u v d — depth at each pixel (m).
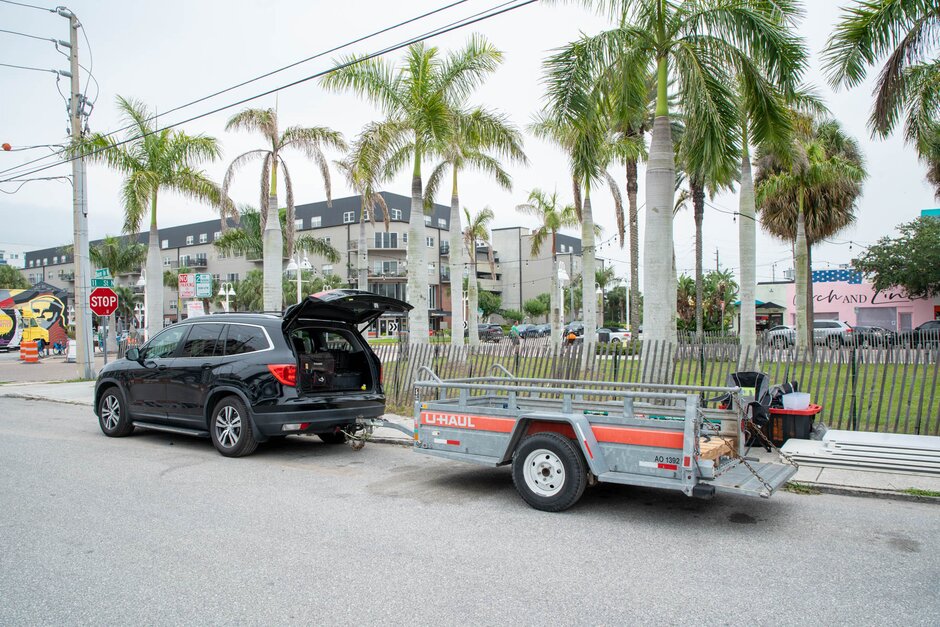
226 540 5.16
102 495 6.59
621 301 89.00
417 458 8.70
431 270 73.00
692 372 13.48
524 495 6.14
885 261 33.88
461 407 6.77
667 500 6.46
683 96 9.47
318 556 4.79
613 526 5.57
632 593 4.09
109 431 10.15
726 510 6.09
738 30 9.73
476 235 36.84
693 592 4.11
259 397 8.12
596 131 10.93
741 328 15.23
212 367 8.65
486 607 3.88
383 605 3.91
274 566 4.58
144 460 8.38
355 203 68.50
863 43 9.66
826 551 4.92
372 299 8.62
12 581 4.31
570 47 10.16
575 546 5.03
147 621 3.70
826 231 24.27
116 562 4.66
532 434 6.31
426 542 5.12
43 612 3.82
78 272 20.70
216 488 6.91
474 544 5.08
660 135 9.91
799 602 3.95
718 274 49.78
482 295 74.25
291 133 17.00
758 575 4.41
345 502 6.36
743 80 10.31
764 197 22.02
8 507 6.12
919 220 34.03
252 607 3.88
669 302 9.92
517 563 4.64
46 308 40.53
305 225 72.25
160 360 9.46
